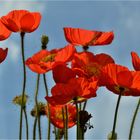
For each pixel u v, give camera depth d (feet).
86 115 4.11
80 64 4.17
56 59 4.23
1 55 4.40
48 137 4.35
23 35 4.55
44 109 4.83
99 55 4.35
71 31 4.51
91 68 4.10
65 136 4.11
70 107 4.58
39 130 4.41
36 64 4.16
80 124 4.10
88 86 3.92
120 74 3.88
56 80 3.98
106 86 3.93
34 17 4.59
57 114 4.54
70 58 4.21
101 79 3.92
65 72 3.97
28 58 4.34
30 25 4.55
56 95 3.92
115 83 3.92
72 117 4.53
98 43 4.52
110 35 4.50
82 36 4.51
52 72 3.98
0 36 4.56
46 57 4.35
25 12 4.59
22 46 4.43
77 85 3.92
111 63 4.01
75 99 3.95
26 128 4.50
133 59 4.08
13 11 4.59
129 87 3.92
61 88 3.92
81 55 4.22
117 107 3.84
